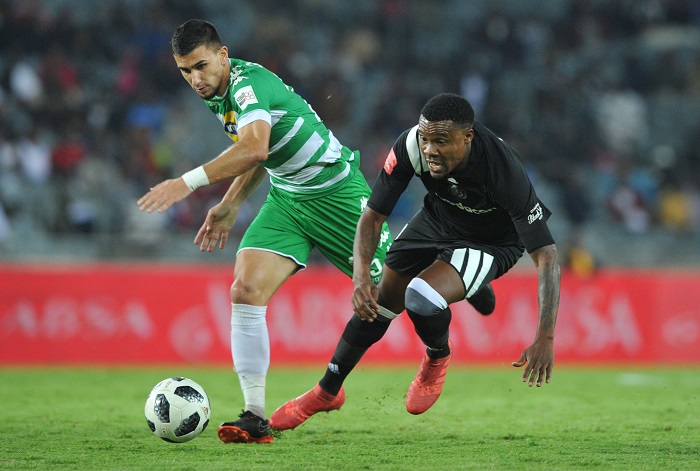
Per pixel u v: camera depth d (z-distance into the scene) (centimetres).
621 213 5638
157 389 1745
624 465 1550
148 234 4647
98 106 5450
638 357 4481
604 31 7131
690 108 6650
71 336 4019
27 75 5416
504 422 2211
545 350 1565
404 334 4275
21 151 4941
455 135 1598
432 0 6988
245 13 6488
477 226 1783
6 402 2609
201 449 1717
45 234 4581
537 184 5684
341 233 1953
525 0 7138
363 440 1867
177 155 5394
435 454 1673
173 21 6153
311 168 1897
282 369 3981
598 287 4484
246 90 1770
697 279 4566
